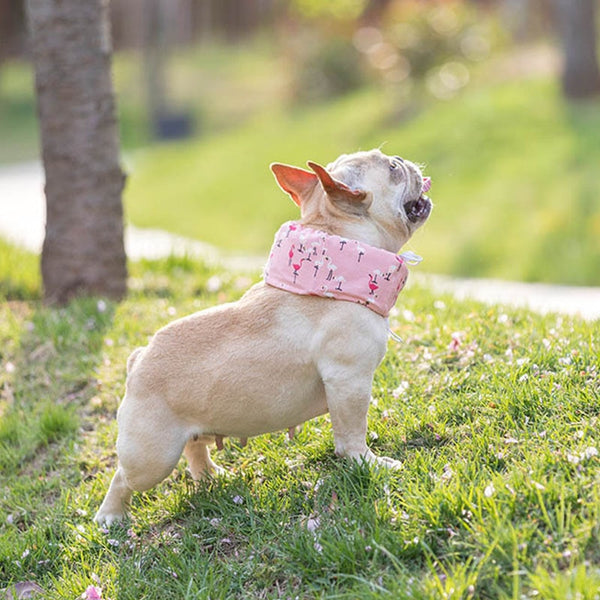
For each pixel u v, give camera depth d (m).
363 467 4.36
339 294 4.29
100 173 7.75
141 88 29.42
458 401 4.88
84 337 6.84
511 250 11.29
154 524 4.67
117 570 4.29
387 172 4.48
